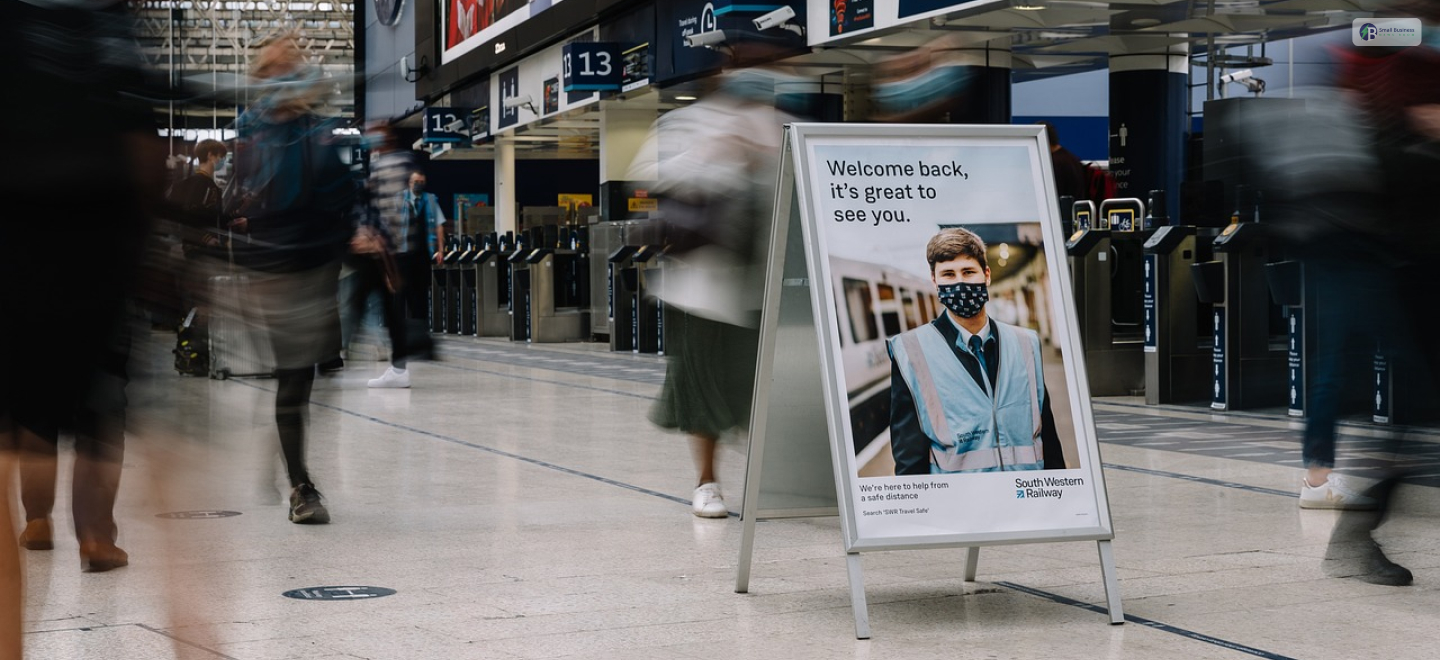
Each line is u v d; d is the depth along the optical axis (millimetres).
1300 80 4945
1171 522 5484
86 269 2955
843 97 14906
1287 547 4980
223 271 3334
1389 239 4828
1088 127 20219
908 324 3955
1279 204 5039
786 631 3842
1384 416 8172
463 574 4605
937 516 3869
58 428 3006
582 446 8070
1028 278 4059
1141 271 11164
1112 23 13125
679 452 7816
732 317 5602
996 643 3703
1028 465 3965
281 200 5395
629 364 15078
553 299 19438
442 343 19312
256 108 5469
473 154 28281
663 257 5703
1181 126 15742
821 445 4453
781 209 4133
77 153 2908
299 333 5547
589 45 18562
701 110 5566
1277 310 10898
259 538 5254
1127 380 11078
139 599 4199
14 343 2918
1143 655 3572
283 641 3729
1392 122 4648
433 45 27094
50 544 4934
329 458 7555
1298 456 7414
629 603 4184
